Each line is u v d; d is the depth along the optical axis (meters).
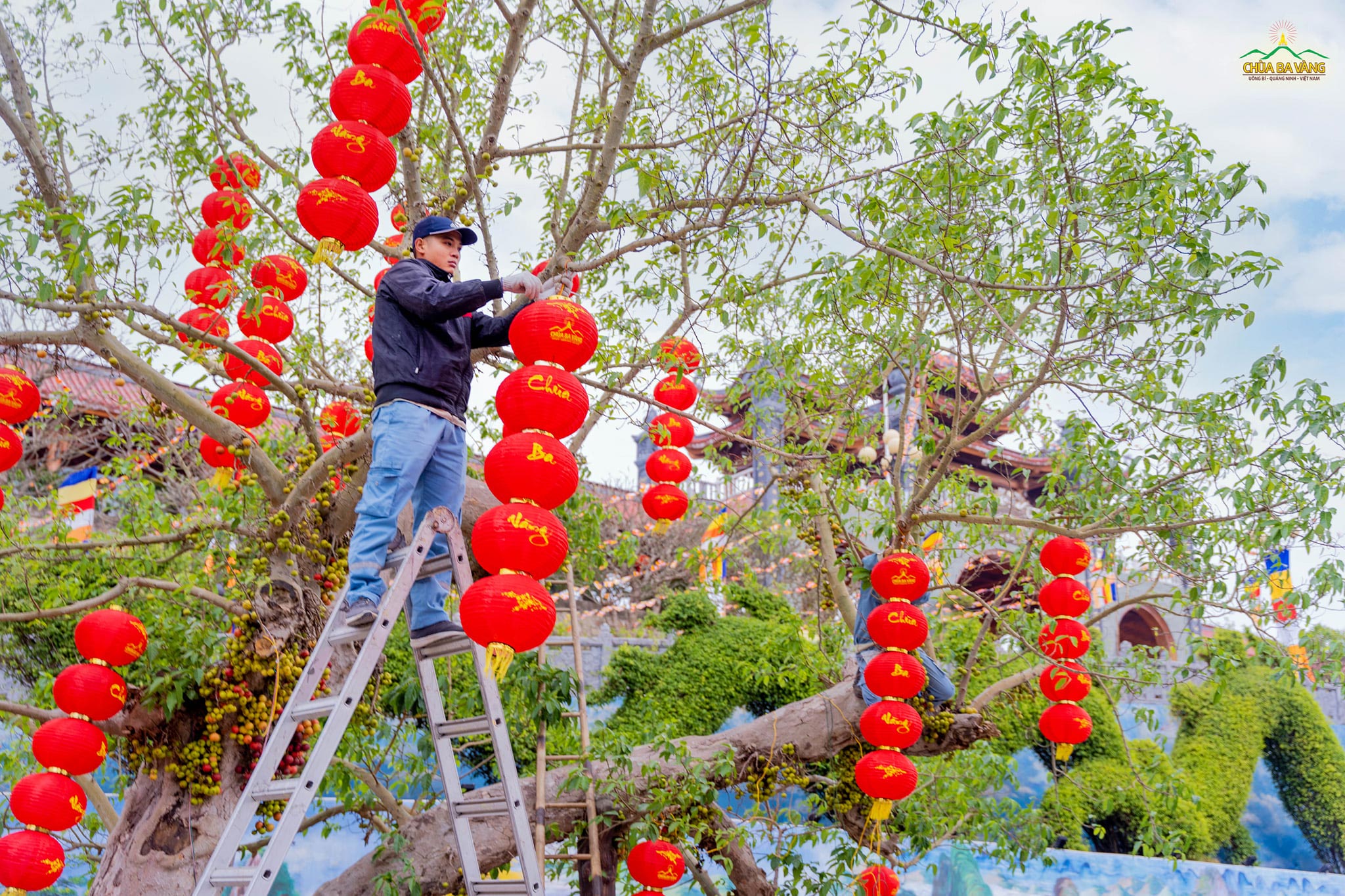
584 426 6.45
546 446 3.35
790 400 6.67
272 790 3.53
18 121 4.40
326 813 6.26
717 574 7.83
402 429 3.80
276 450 6.68
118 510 8.51
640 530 16.14
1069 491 5.76
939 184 4.68
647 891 5.14
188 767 4.95
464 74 6.00
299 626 5.16
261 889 3.19
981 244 4.79
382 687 6.04
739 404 6.83
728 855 6.38
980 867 10.56
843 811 6.45
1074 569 5.41
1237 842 13.45
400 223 5.82
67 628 9.59
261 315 4.61
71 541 6.27
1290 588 5.12
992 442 7.03
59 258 4.09
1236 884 10.77
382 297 3.94
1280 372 4.62
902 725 5.13
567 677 5.64
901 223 4.25
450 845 5.18
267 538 5.15
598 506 6.48
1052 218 4.48
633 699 12.40
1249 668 14.41
